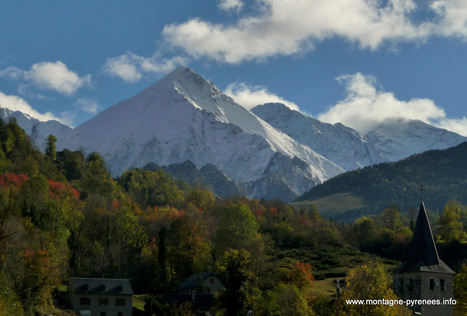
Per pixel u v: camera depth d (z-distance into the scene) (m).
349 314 100.56
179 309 142.38
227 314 125.31
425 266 105.75
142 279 177.50
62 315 127.44
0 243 68.12
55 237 153.88
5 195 162.00
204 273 167.75
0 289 90.88
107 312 145.12
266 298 120.06
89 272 172.25
